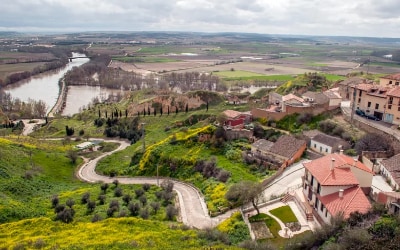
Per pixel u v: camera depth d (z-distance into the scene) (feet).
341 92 434.71
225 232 185.26
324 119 349.00
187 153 323.98
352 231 146.92
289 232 184.96
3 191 242.99
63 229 186.29
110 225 188.65
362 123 321.93
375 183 227.20
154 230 182.91
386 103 330.34
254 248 158.51
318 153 297.33
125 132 497.05
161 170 318.45
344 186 191.62
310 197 209.15
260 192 210.79
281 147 293.43
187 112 550.77
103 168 353.31
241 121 359.46
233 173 273.95
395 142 274.77
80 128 561.84
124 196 245.65
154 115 558.15
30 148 365.61
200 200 252.01
